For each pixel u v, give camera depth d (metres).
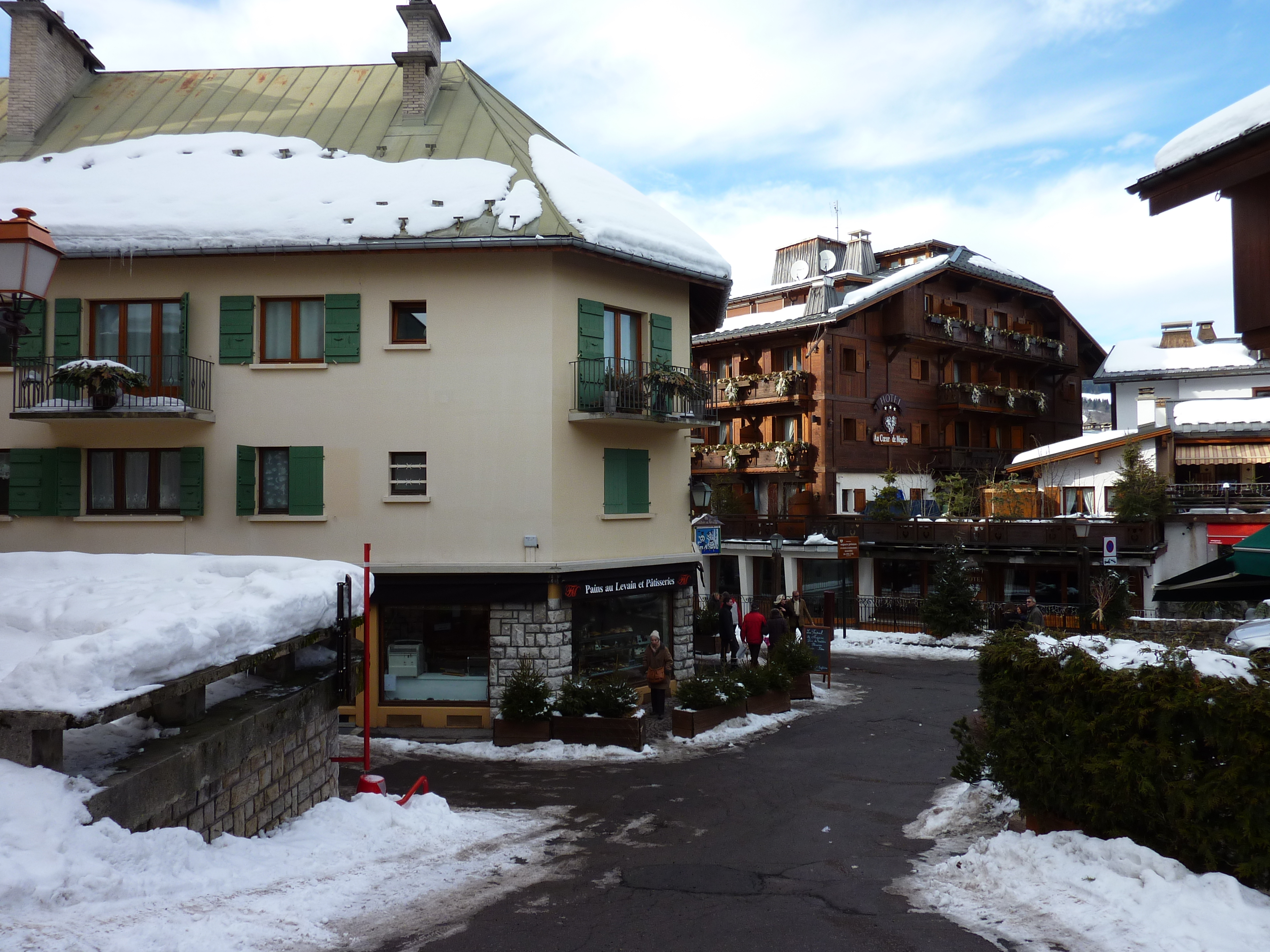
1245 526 27.05
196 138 19.69
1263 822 5.80
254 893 6.27
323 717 9.65
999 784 8.23
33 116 20.06
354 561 17.52
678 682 18.58
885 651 27.62
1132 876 6.21
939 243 45.97
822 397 36.56
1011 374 44.59
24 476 17.52
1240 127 7.71
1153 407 33.38
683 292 20.12
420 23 20.84
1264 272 8.05
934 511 35.72
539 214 17.53
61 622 6.89
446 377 17.55
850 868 8.24
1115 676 6.70
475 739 16.19
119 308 17.84
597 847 9.23
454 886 7.35
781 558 30.75
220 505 17.62
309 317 18.00
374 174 18.64
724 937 6.21
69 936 4.70
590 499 18.19
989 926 6.10
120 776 6.03
